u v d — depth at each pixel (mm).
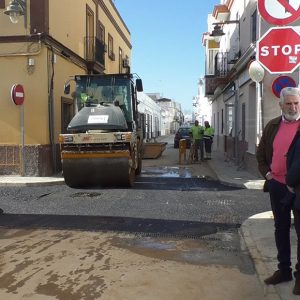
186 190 12547
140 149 16125
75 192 12219
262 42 8742
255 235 7230
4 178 14477
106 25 26047
